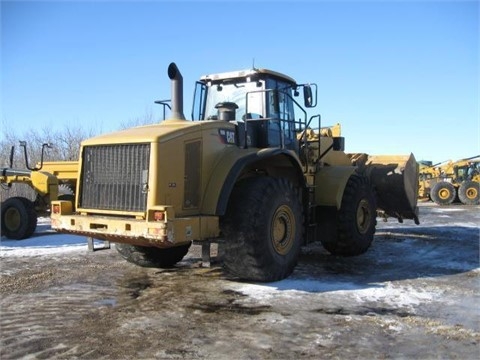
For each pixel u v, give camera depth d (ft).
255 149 20.68
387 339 13.85
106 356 12.62
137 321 15.34
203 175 18.89
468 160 76.48
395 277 21.59
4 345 13.38
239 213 18.94
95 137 18.92
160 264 22.85
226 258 19.35
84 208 18.72
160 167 17.24
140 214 17.24
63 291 18.92
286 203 20.40
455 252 27.99
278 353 12.83
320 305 17.07
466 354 12.82
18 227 32.71
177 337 13.96
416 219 32.78
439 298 18.12
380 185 30.30
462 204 74.13
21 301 17.53
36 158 67.92
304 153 24.81
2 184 38.09
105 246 21.52
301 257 26.45
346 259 25.93
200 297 18.04
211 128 19.42
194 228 17.48
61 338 13.89
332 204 24.49
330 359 12.46
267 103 22.88
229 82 24.12
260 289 19.15
